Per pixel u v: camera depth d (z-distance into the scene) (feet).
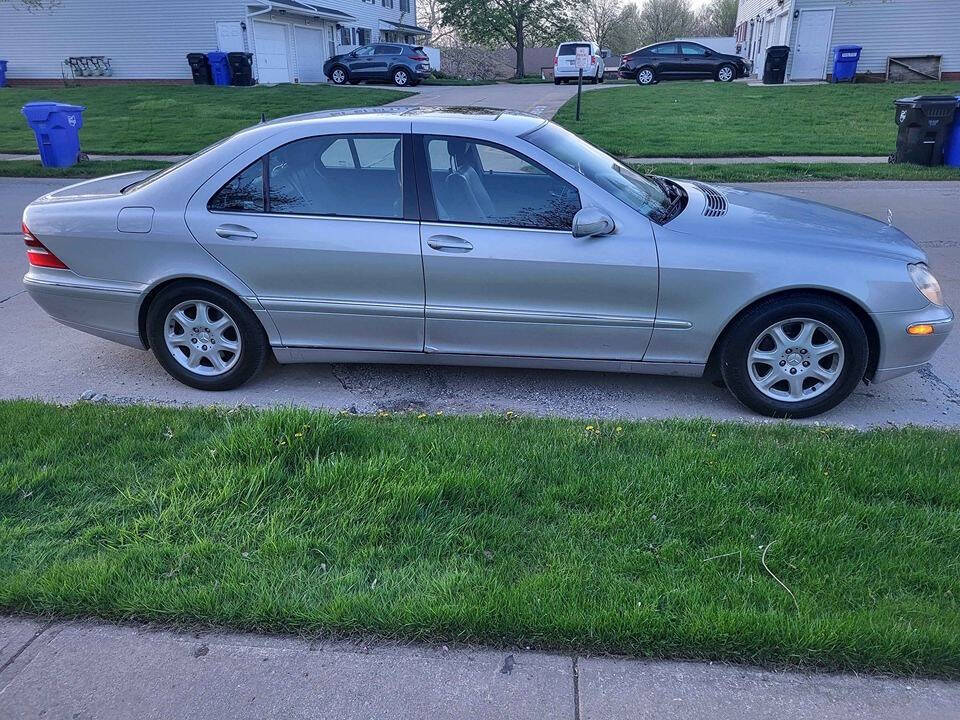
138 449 11.66
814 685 7.54
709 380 15.75
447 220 13.56
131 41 93.81
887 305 12.96
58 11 93.50
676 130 52.44
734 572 8.89
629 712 7.26
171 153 46.78
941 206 31.42
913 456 11.41
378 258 13.58
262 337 14.73
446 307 13.79
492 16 152.56
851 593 8.49
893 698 7.39
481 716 7.25
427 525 9.78
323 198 13.91
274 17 97.14
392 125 13.78
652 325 13.47
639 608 8.15
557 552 9.25
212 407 13.48
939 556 9.16
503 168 13.60
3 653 8.04
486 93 84.38
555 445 11.78
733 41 146.41
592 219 12.76
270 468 10.69
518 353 14.17
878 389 15.23
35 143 51.93
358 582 8.79
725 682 7.58
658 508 10.09
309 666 7.84
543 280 13.34
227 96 75.72
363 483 10.43
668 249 13.03
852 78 84.94
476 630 8.09
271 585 8.73
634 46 227.81
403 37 155.33
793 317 13.20
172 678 7.73
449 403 14.76
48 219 14.69
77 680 7.72
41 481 10.73
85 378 15.81
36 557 9.29
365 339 14.39
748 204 15.07
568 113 62.69
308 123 14.01
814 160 42.19
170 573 8.98
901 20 83.35
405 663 7.86
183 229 14.02
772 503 10.23
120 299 14.61
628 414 14.20
